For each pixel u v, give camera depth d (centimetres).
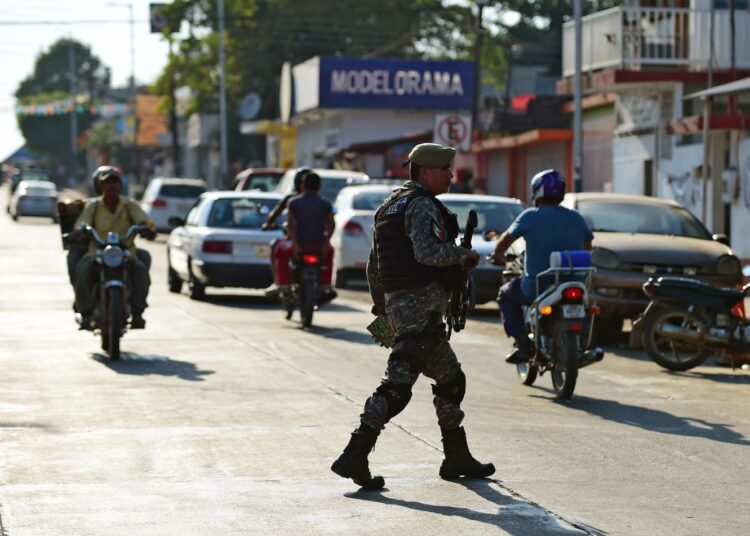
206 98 9306
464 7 8888
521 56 8381
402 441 1192
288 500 959
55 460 1091
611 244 2053
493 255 1560
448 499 969
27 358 1764
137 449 1141
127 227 1834
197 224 2775
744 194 3416
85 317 1802
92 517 902
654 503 973
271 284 2691
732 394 1559
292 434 1219
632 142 4116
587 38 3959
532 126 5066
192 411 1341
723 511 952
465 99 7075
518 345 1545
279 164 9069
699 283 1747
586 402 1472
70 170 19638
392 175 6312
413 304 984
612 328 2162
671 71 3741
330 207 2230
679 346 1775
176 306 2609
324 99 6975
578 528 889
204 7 9019
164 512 919
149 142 12712
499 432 1260
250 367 1692
